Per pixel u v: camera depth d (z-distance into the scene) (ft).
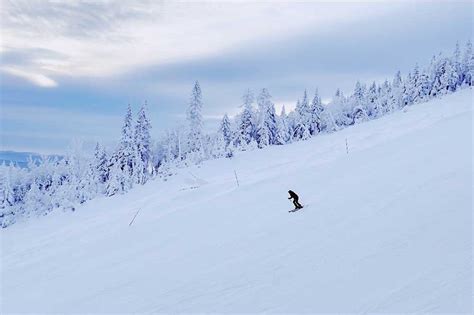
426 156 64.28
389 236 32.89
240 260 36.88
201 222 61.41
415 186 47.26
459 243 27.30
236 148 256.52
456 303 19.48
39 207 207.51
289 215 51.39
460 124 87.56
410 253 28.02
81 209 188.65
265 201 66.28
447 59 302.25
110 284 39.91
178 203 97.66
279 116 282.77
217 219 61.00
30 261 66.33
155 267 42.27
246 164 209.26
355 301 22.97
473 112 99.96
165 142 272.31
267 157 219.82
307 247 35.83
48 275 51.39
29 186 245.04
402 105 311.47
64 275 49.34
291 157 198.08
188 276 36.04
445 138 76.07
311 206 53.06
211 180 162.09
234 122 270.05
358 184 58.85
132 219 92.48
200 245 47.32
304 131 280.31
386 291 23.16
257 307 25.57
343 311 22.13
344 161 83.56
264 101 270.87
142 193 192.34
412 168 58.18
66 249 68.74
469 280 21.50
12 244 124.57
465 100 229.66
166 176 215.51
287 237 40.91
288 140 276.62
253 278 31.19
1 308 40.73
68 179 230.68
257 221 53.11
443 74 299.17
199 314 26.61
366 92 337.11
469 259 24.25
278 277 30.14
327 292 25.27
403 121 200.13
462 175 46.09
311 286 26.94
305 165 126.00
